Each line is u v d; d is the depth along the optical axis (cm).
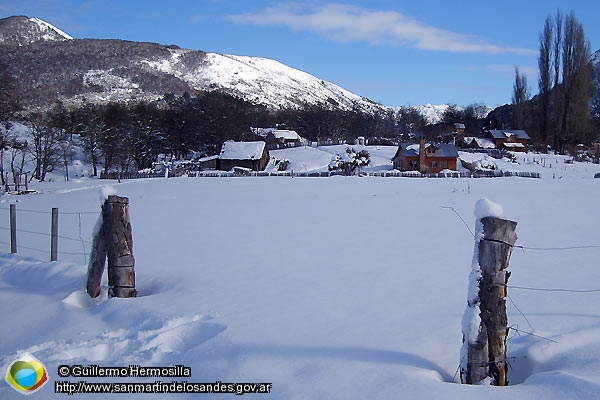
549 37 7431
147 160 7119
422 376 454
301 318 635
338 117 11162
